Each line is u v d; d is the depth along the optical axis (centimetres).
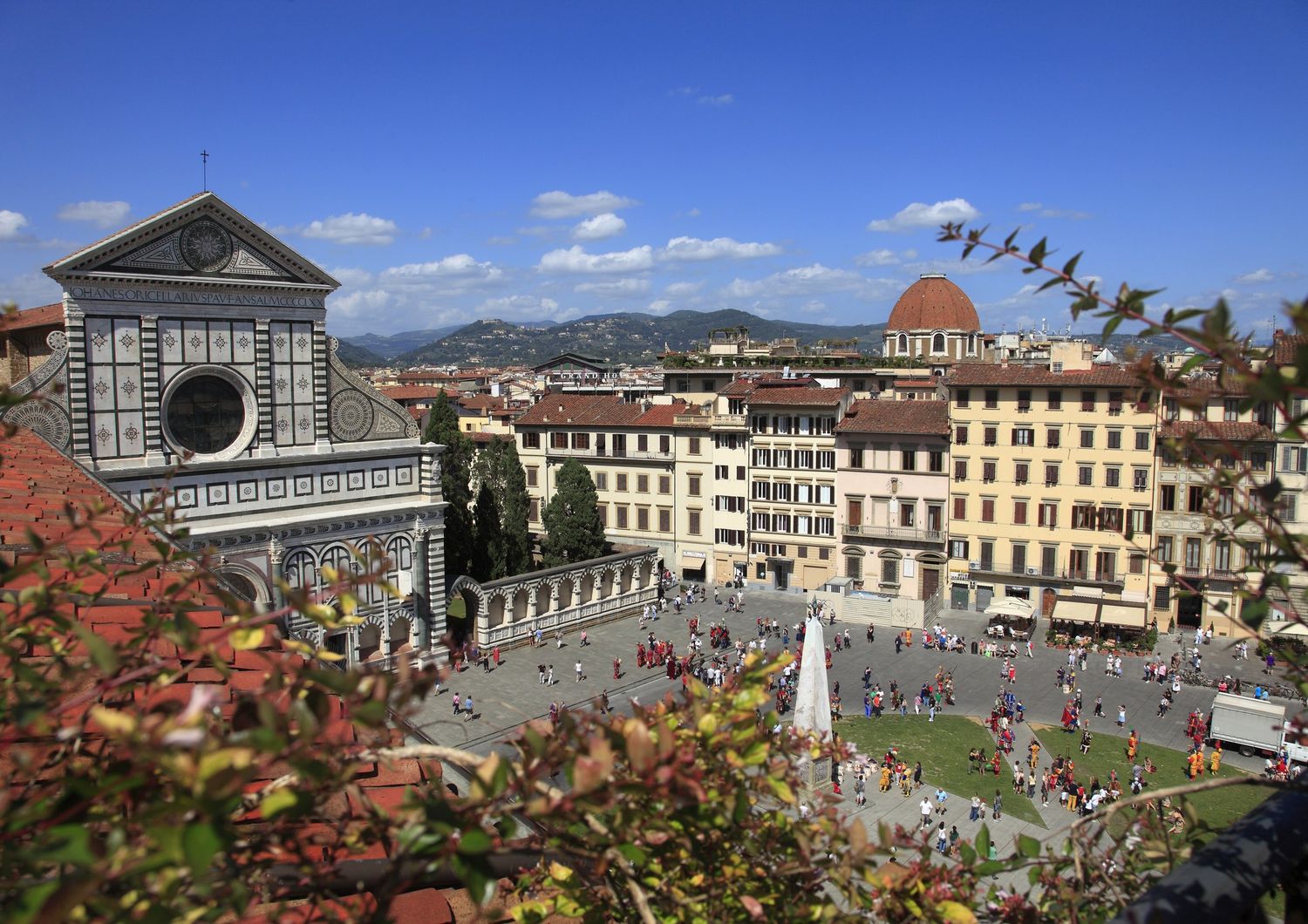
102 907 409
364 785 835
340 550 6600
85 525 819
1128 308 669
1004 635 8388
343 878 686
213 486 6084
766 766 727
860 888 770
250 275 6147
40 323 6128
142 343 5728
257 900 608
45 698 586
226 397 6197
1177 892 498
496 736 6100
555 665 7631
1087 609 8238
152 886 478
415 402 14700
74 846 416
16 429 784
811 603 8831
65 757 624
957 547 9175
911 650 8175
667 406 11031
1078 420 8475
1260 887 516
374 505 6850
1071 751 5916
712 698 730
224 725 633
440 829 502
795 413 9875
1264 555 787
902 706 6794
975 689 7169
